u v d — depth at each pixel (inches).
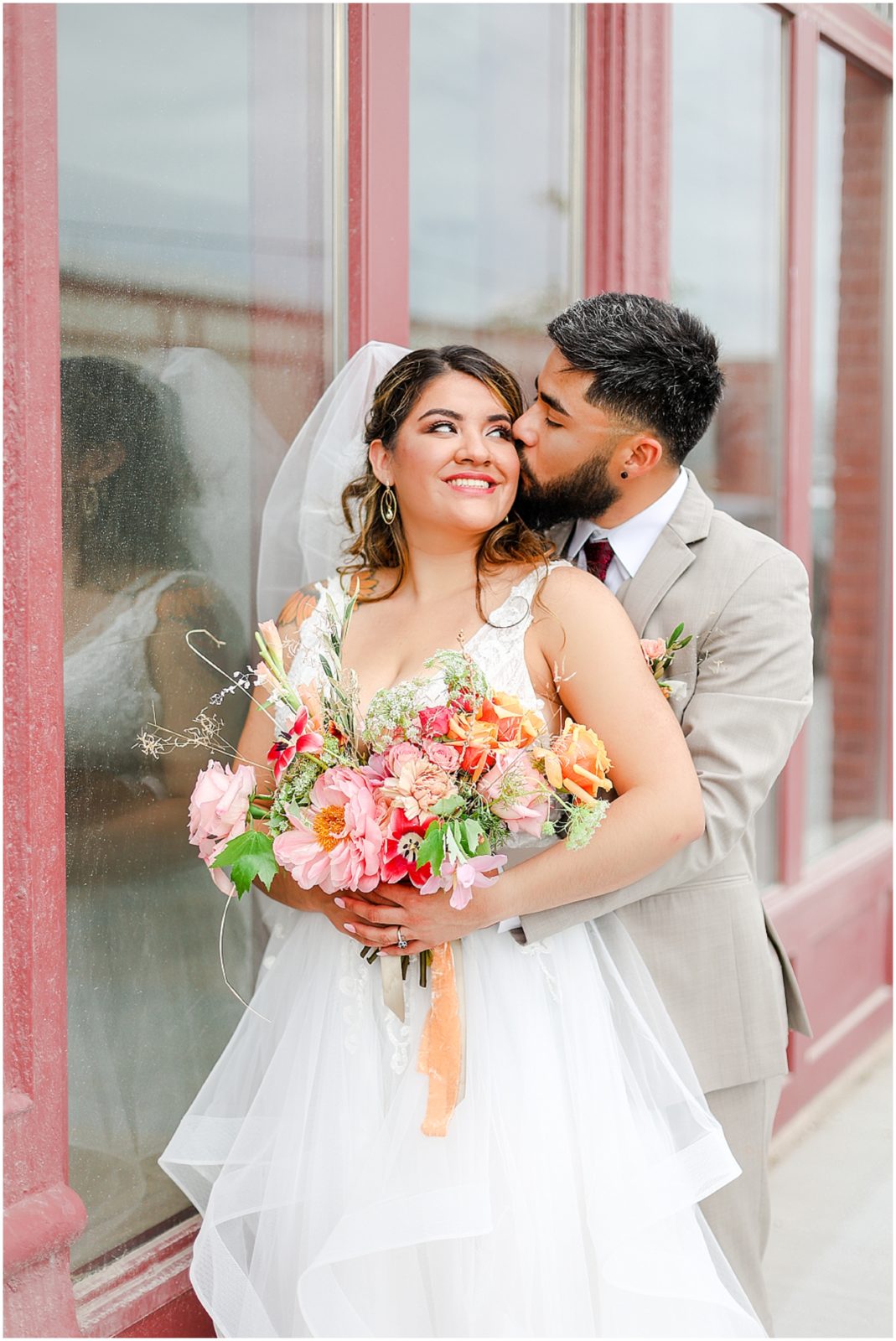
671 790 63.4
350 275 81.7
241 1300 64.5
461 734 57.2
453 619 68.3
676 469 73.7
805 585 75.1
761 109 123.3
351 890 61.3
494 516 67.6
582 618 65.3
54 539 61.0
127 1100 71.1
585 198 103.0
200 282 73.4
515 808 56.9
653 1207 63.5
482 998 64.3
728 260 119.9
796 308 129.6
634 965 70.8
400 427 68.2
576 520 78.0
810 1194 115.3
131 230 68.8
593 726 64.9
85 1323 65.9
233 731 77.9
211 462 75.1
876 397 153.6
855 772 154.1
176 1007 74.4
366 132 80.5
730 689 71.8
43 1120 61.5
